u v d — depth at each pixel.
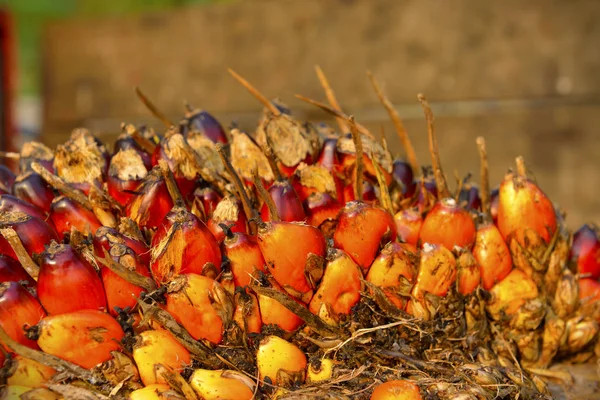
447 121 2.41
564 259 0.97
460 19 2.37
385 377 0.88
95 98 3.20
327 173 0.93
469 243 0.93
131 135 0.96
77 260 0.87
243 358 0.87
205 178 0.93
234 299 0.88
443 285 0.90
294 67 2.68
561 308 0.96
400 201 0.97
